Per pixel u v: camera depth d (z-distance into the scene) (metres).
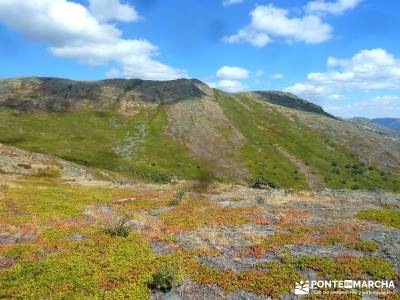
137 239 26.80
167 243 26.44
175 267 21.11
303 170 170.00
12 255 23.23
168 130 198.50
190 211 36.84
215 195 48.28
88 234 28.02
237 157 171.88
